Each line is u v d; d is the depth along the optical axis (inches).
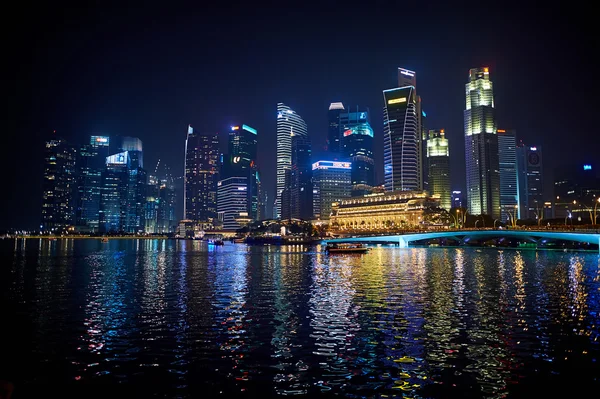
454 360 1184.2
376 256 6131.9
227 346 1326.3
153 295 2317.9
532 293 2299.5
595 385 1011.9
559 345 1310.3
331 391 992.2
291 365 1155.9
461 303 2006.6
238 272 3656.5
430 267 4023.1
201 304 2032.5
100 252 7849.4
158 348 1307.8
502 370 1106.7
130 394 981.2
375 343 1346.0
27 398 962.1
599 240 6392.7
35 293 2396.7
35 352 1273.4
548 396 956.6
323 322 1631.4
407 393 978.7
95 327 1569.9
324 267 4126.5
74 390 1004.6
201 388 1012.5
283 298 2197.3
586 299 2098.9
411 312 1806.1
